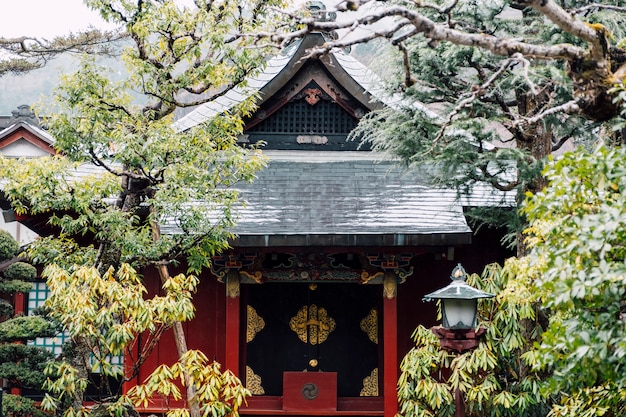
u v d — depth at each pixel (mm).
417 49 14219
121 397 12344
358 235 16156
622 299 8031
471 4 13641
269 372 18875
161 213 13758
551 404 14859
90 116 13414
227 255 17188
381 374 18766
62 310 12172
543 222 9344
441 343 12336
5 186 12992
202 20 13719
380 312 18906
